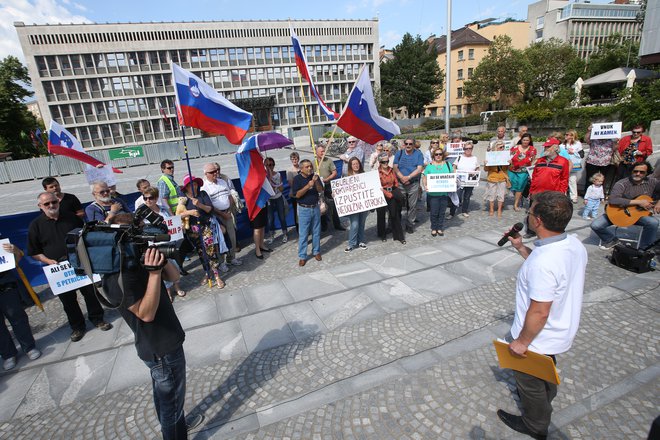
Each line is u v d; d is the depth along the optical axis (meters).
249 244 7.33
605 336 3.54
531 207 2.16
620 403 2.75
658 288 4.34
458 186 7.48
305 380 3.25
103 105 45.75
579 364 3.19
